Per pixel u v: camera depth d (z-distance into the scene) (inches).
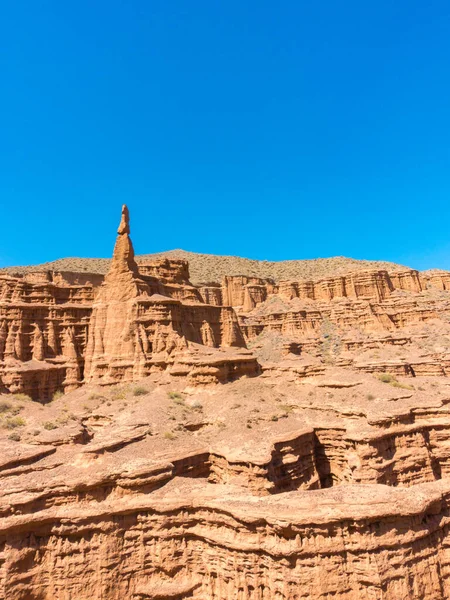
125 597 1018.1
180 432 1551.4
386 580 927.0
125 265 2389.3
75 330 2365.9
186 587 1027.9
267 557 970.1
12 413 1700.3
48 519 1018.1
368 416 1678.2
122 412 1771.7
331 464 1692.9
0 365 2046.0
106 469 1146.0
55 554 1004.6
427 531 1004.6
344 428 1673.2
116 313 2315.5
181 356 2132.1
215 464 1430.9
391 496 1032.2
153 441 1424.7
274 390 2110.0
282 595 930.1
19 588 962.1
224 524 1046.4
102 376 2219.5
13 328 2159.2
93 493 1095.6
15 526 986.7
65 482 1079.0
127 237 2437.3
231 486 1172.5
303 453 1562.5
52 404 2023.9
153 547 1063.0
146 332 2239.2
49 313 2310.5
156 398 1862.7
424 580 964.0
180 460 1352.1
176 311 2354.8
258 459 1306.6
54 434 1374.3
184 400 1898.4
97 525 1034.7
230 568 1002.7
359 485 1147.9
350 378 2188.7
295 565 940.0
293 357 3705.7
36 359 2180.1
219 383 1984.5
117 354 2224.4
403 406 1777.8
